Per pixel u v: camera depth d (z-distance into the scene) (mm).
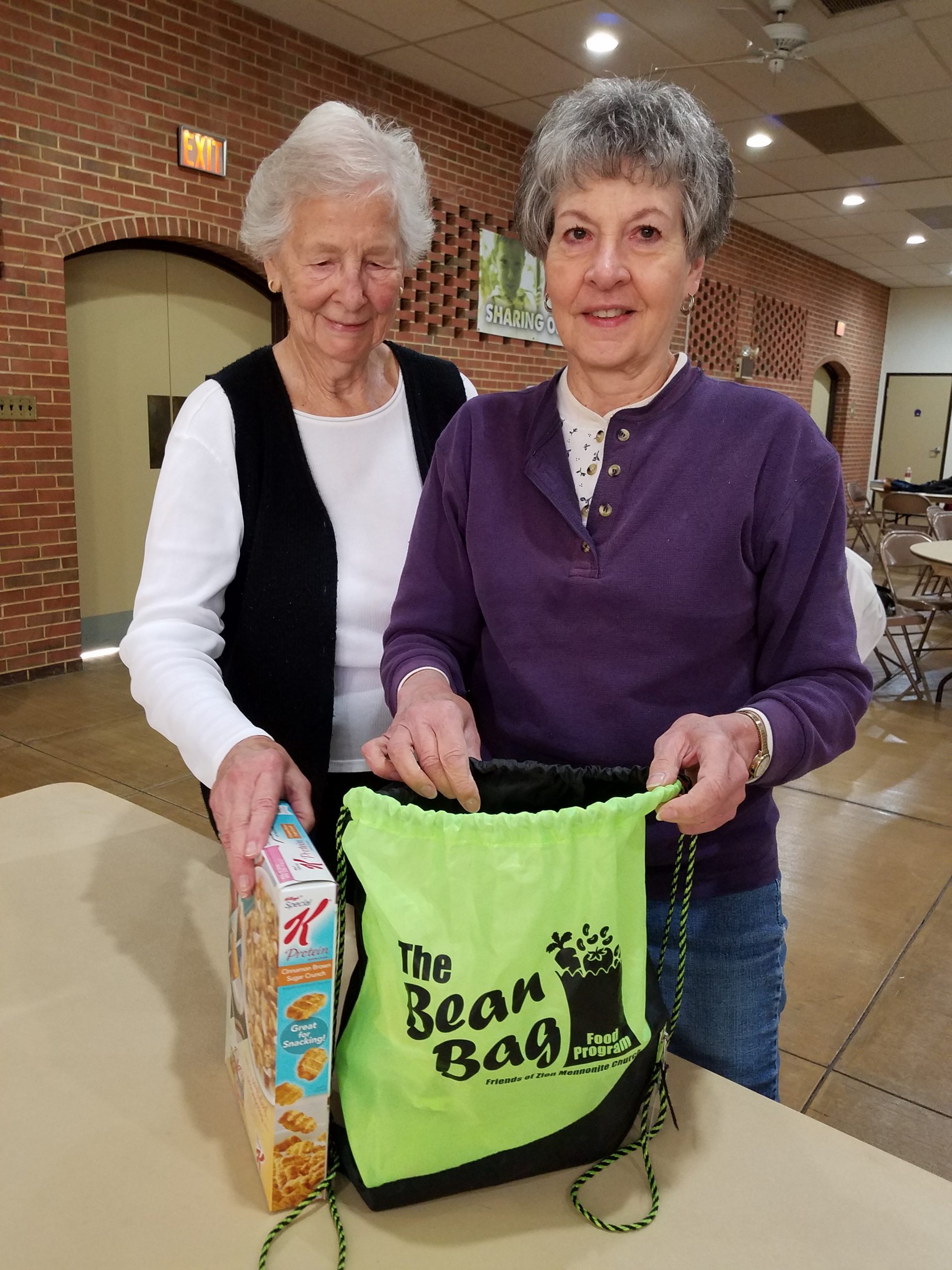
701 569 828
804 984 2207
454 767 704
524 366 6707
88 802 1329
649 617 845
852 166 6855
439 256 5832
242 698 1139
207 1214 643
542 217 846
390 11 4508
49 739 3549
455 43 4867
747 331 9375
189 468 1050
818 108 5641
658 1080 704
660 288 799
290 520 1094
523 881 587
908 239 9359
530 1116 630
